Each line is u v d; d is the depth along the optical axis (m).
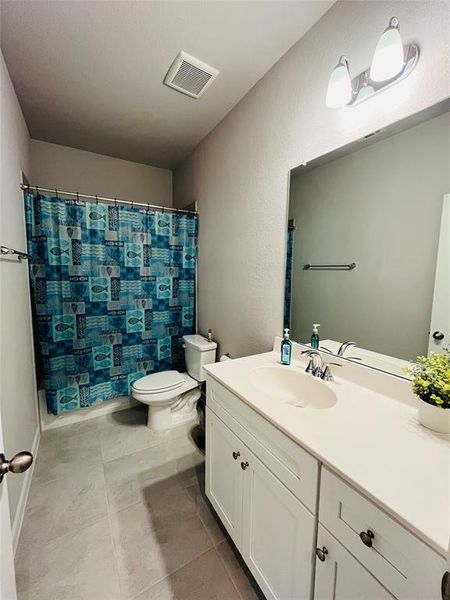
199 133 2.27
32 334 1.98
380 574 0.58
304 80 1.36
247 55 1.47
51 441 2.00
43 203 1.93
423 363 0.91
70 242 2.05
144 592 1.06
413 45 0.93
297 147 1.42
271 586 0.93
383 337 1.09
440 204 0.90
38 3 1.17
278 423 0.86
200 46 1.41
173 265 2.52
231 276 2.03
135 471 1.70
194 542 1.26
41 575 1.10
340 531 0.68
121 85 1.69
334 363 1.26
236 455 1.11
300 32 1.33
